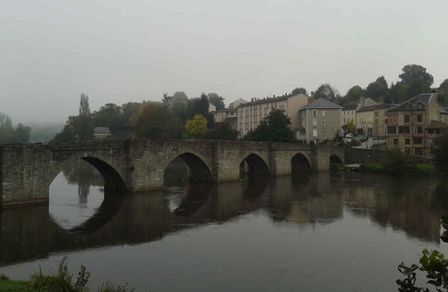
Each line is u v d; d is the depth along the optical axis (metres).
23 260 31.62
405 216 48.53
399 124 113.00
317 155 101.88
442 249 35.34
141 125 144.00
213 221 45.69
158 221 45.38
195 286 27.11
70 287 18.77
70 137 172.12
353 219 46.94
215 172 77.56
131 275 28.86
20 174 49.03
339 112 135.12
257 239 38.44
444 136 89.81
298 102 144.00
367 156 109.06
